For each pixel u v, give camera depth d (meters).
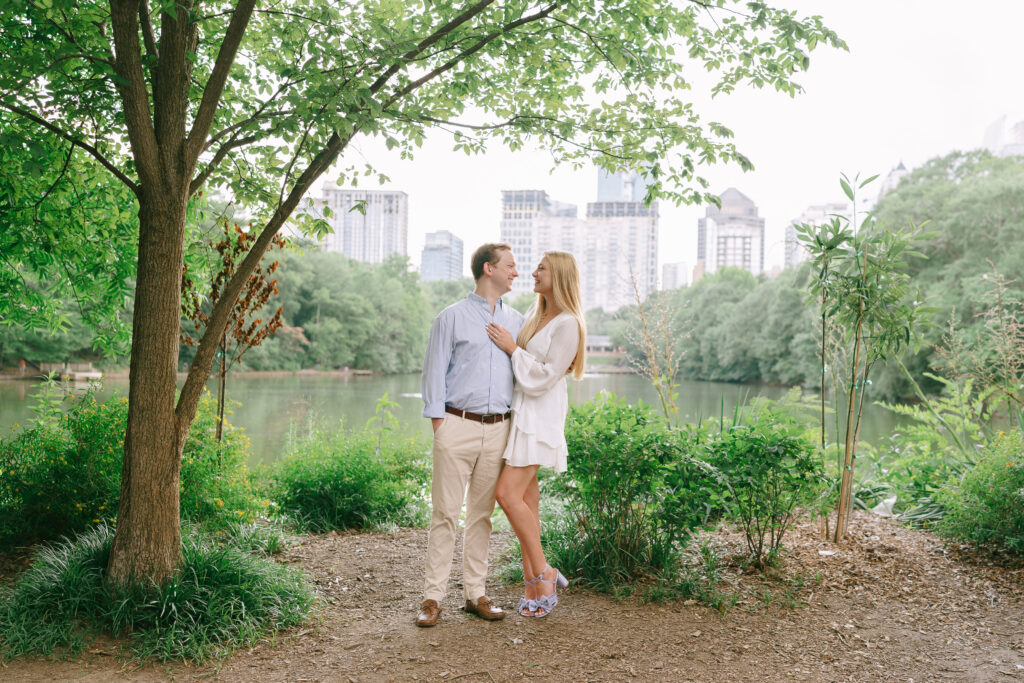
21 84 2.72
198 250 4.91
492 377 3.02
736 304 48.19
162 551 2.98
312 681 2.41
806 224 4.44
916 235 4.25
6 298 4.96
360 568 3.83
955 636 2.93
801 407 5.36
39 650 2.61
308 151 3.12
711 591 3.28
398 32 3.39
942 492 4.44
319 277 53.31
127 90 2.81
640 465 3.38
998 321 5.45
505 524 4.91
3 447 4.02
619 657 2.64
